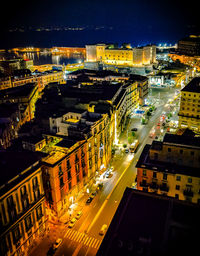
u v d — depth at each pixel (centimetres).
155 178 7669
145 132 15262
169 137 8100
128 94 16925
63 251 7419
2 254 6400
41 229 7912
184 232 4606
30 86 19325
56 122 10706
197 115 13575
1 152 8131
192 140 7819
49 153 8538
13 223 6656
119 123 14662
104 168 11456
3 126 11675
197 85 14338
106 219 8556
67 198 8931
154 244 4400
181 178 7325
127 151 12750
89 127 10038
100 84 16962
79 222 8481
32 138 9600
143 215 5072
